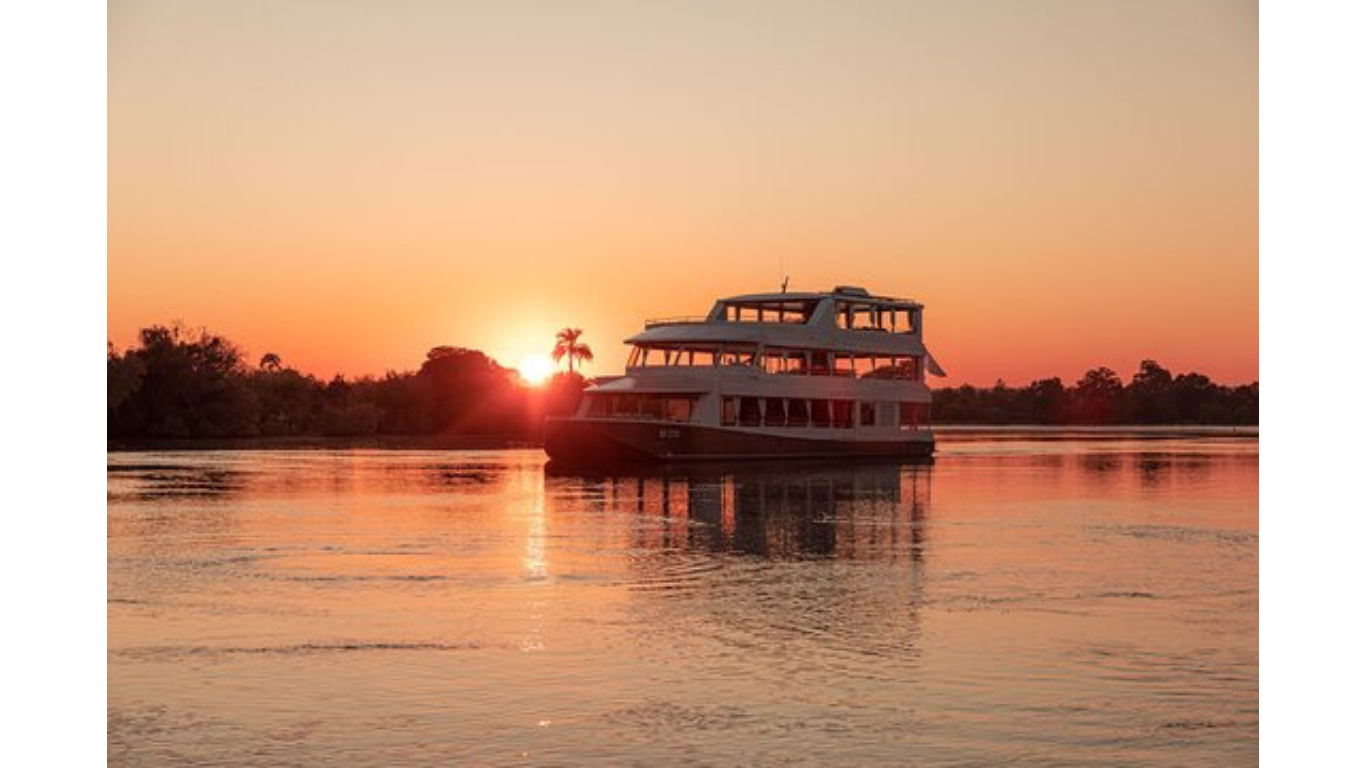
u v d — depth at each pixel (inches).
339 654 1021.2
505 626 1129.4
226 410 5994.1
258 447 4960.6
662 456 3152.1
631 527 1868.8
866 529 1854.1
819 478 2906.0
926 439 3703.3
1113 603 1240.2
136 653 1023.6
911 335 3649.1
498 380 7219.5
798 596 1280.8
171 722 844.0
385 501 2289.6
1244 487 2679.6
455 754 786.2
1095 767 765.9
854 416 3491.6
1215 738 813.2
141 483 2738.7
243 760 776.3
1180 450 4763.8
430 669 974.4
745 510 2128.4
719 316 3496.6
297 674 959.6
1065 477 3002.0
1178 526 1895.9
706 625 1134.4
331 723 842.2
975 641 1069.8
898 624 1138.7
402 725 838.5
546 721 848.3
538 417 7155.5
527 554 1573.6
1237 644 1057.5
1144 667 980.6
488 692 912.9
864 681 941.2
